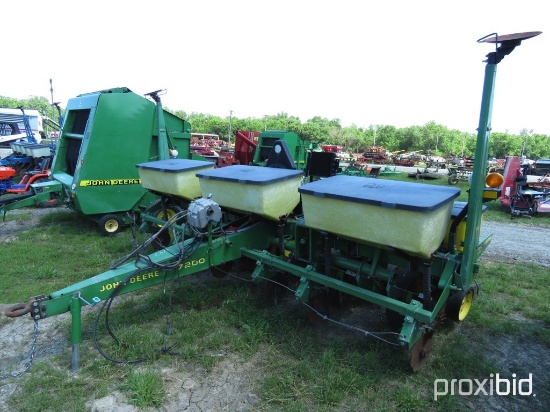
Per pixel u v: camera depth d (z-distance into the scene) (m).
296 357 3.50
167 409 2.85
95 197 6.97
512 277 5.59
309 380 3.18
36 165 11.36
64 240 6.91
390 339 3.76
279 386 3.09
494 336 4.01
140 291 4.80
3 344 3.66
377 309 4.54
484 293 5.01
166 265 3.64
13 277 5.21
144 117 7.25
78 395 2.95
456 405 2.97
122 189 7.20
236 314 4.18
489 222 10.06
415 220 2.73
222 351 3.57
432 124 82.06
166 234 5.93
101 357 3.40
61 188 7.37
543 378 3.36
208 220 3.78
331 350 3.53
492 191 3.20
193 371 3.29
